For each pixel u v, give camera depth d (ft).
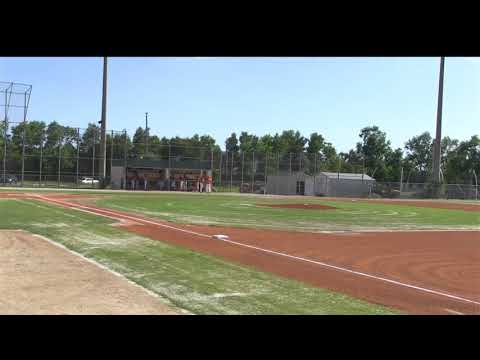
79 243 38.73
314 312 21.68
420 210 109.81
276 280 28.17
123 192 146.82
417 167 393.50
